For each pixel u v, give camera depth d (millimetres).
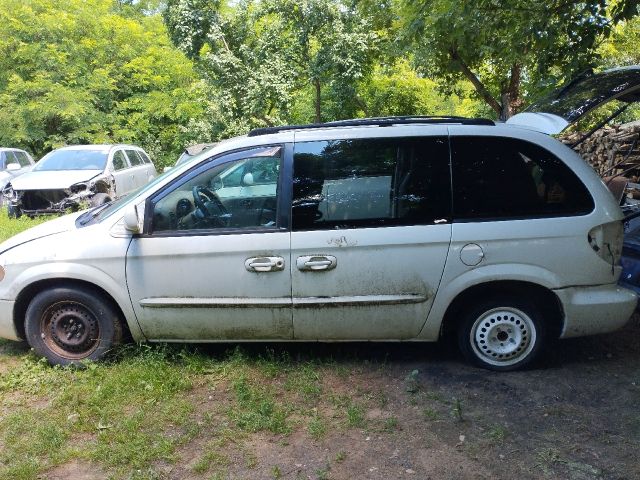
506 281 3818
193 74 22359
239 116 17469
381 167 3830
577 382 3859
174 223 3910
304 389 3746
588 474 2889
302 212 3811
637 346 4449
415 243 3756
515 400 3627
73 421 3420
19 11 19750
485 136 3852
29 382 3918
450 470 2939
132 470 2977
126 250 3885
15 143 19203
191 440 3238
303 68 16922
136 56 22609
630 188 7027
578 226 3756
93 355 4094
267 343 4445
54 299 4016
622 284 4766
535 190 3814
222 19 17219
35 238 4121
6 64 19859
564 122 4160
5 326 4105
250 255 3812
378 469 2957
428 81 18688
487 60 11406
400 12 10188
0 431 3344
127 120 21375
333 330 3941
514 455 3057
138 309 3943
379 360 4227
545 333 3971
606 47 12367
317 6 15641
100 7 22656
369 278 3805
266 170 3898
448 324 4020
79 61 20594
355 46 15656
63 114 18578
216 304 3879
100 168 10961
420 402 3623
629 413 3449
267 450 3143
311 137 3896
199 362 4043
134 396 3684
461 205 3791
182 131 21172
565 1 6012
